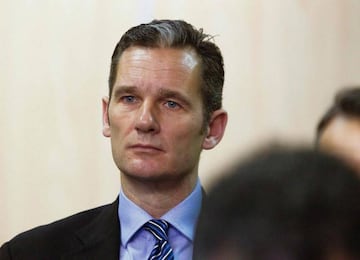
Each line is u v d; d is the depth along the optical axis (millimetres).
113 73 4316
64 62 8055
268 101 8008
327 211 1528
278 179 1561
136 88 4137
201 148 4332
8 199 8102
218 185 1599
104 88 8008
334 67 8047
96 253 4227
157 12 8008
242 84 8031
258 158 1608
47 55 8070
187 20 8023
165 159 4105
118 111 4184
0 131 8117
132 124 4125
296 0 8055
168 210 4207
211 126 4457
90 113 8008
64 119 8039
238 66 8031
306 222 1524
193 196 4254
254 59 8031
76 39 8047
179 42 4227
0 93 8125
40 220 8070
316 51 8055
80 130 8016
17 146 8094
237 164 1613
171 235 4176
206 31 8023
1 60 8109
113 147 4227
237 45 8031
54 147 8062
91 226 4395
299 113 7988
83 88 8023
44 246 4348
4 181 8109
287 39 8047
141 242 4172
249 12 8031
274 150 1627
